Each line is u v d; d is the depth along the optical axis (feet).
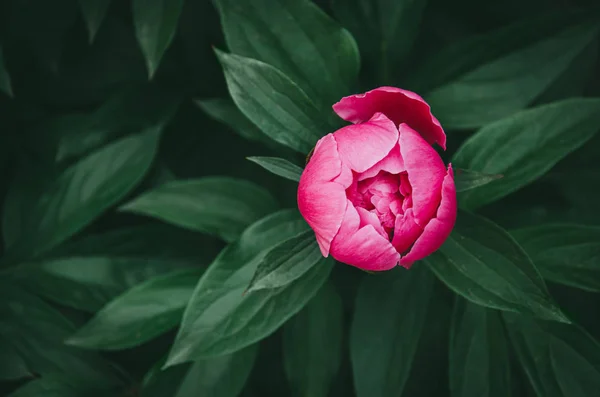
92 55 2.70
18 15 2.67
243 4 2.37
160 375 2.43
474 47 2.46
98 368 2.55
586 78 2.63
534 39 2.44
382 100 2.29
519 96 2.45
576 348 2.40
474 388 2.41
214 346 2.26
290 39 2.39
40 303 2.54
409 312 2.42
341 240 2.22
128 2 2.68
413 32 2.52
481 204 2.38
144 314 2.42
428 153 2.24
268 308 2.29
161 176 2.63
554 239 2.38
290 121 2.31
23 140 2.67
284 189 2.70
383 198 2.27
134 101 2.62
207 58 2.67
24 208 2.65
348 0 2.51
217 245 2.62
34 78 2.71
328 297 2.46
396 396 2.38
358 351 2.42
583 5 2.65
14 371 2.53
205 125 2.68
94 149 2.61
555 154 2.35
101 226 2.70
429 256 2.31
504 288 2.25
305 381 2.45
